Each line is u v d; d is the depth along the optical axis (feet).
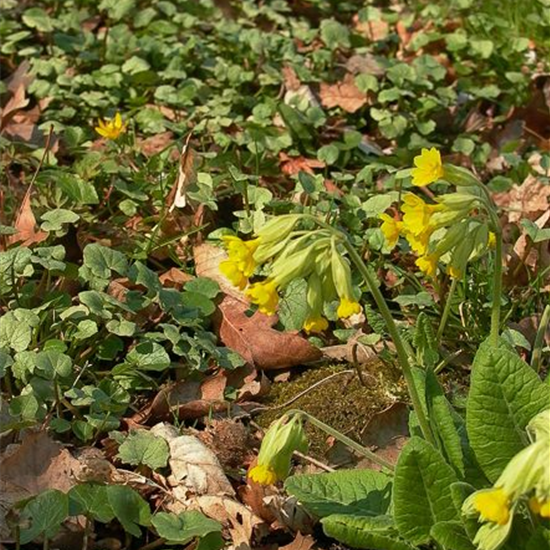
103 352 2.40
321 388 2.39
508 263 2.65
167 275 2.62
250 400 2.39
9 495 2.08
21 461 2.10
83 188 2.71
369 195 2.87
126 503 2.02
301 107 3.20
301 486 1.99
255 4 4.04
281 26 3.86
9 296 2.47
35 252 2.58
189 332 2.51
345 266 1.84
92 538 2.07
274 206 2.73
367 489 1.99
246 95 3.35
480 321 2.51
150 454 2.16
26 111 3.22
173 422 2.34
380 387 2.38
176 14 3.75
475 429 1.91
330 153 2.99
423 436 2.00
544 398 1.90
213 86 3.37
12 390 2.32
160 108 3.27
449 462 1.93
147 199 2.81
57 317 2.43
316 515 2.09
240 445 2.26
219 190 2.87
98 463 2.14
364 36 3.84
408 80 3.28
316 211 2.71
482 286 2.55
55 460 2.12
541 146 3.27
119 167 2.85
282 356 2.45
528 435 1.86
